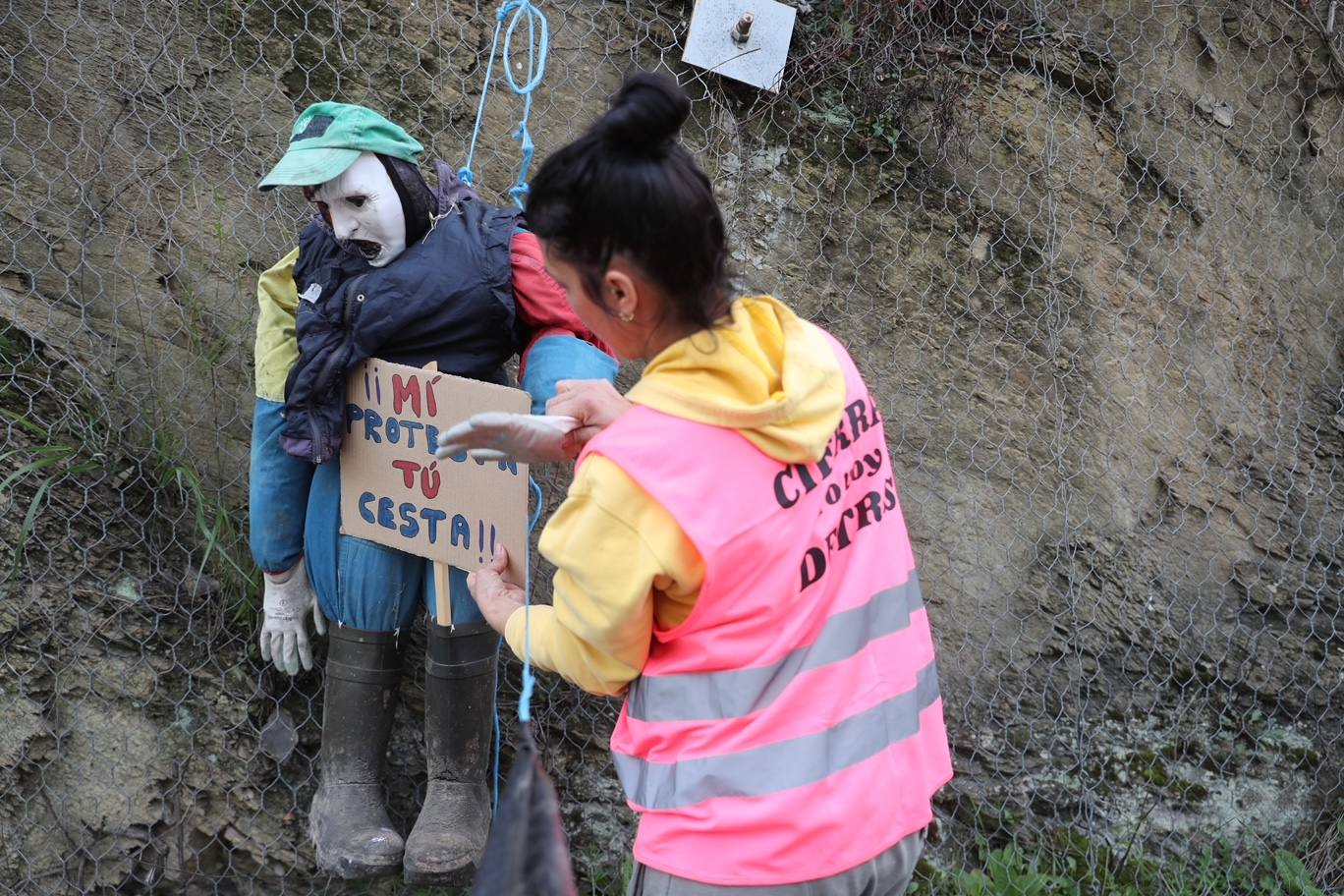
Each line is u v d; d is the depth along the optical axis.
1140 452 3.19
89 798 2.32
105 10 2.54
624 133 1.21
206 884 2.40
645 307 1.29
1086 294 3.18
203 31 2.61
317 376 1.95
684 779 1.30
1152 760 3.07
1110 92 3.27
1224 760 3.12
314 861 2.46
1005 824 2.93
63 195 2.49
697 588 1.26
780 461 1.29
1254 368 3.36
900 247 3.07
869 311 3.04
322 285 1.95
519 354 2.13
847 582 1.34
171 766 2.39
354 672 2.17
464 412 1.90
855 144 3.07
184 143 2.58
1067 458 3.13
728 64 2.88
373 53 2.73
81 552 2.38
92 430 2.43
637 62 2.92
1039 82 3.21
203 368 2.53
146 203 2.54
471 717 2.20
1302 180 3.49
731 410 1.25
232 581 2.46
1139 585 3.15
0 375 2.38
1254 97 3.46
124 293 2.51
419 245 1.97
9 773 2.26
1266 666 3.21
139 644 2.40
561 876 0.97
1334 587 3.33
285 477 2.08
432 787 2.22
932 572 3.01
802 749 1.28
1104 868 2.92
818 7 3.08
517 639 1.49
